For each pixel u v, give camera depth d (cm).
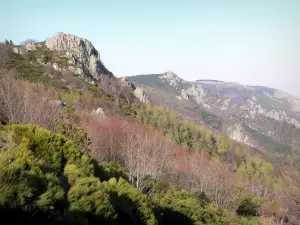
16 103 1503
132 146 1648
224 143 7181
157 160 1669
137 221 561
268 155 7769
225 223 1148
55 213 385
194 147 6019
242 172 4450
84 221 384
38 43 9288
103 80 8888
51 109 1645
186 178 2077
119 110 6272
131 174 1274
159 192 1284
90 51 9812
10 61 6856
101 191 443
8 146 539
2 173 357
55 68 7475
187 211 1034
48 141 644
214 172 1953
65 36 9394
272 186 3616
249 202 1942
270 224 1692
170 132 6256
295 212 1744
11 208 345
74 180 522
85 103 5075
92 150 1602
